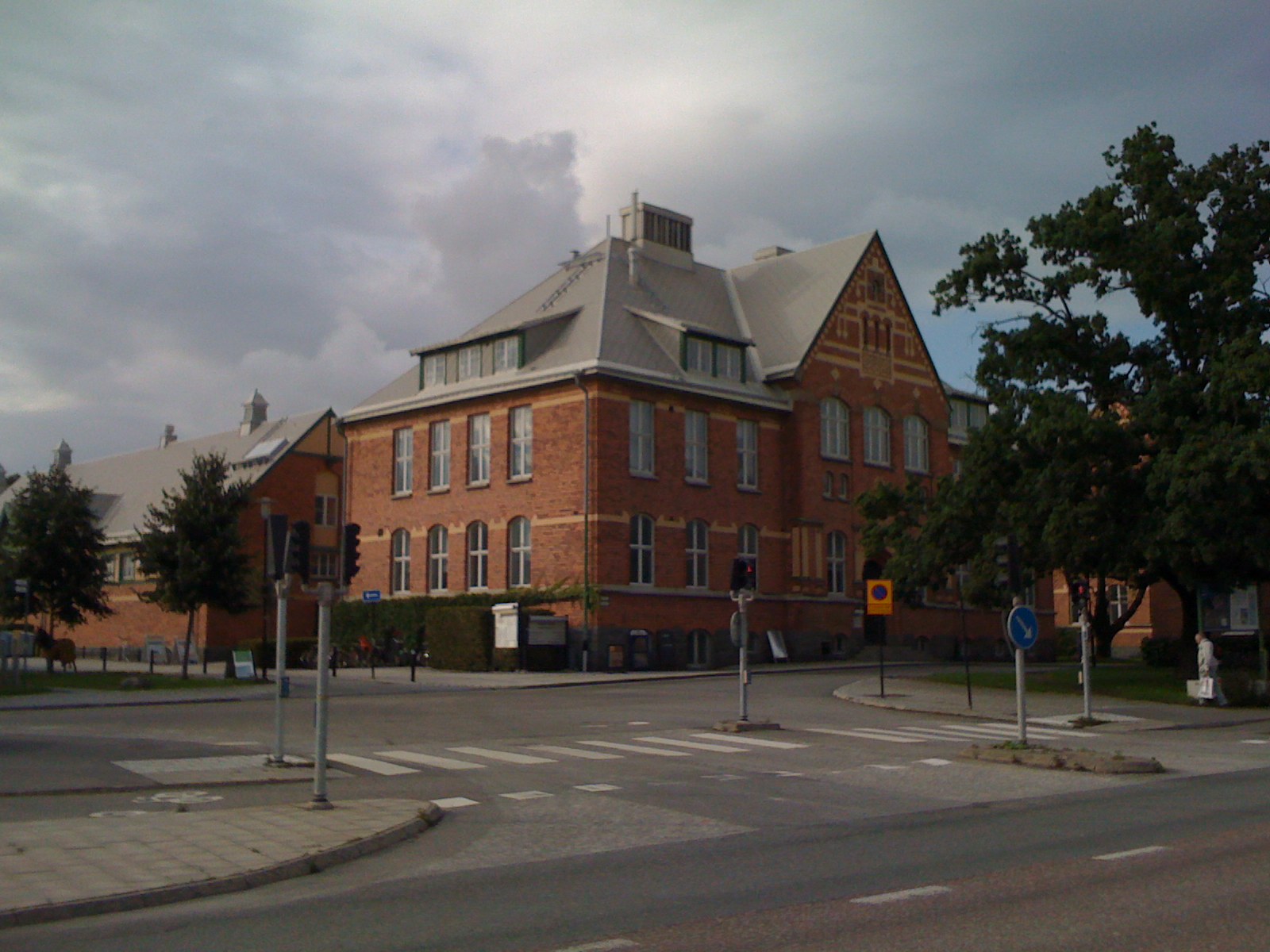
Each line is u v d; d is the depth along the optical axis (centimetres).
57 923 852
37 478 4594
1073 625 6819
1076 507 3266
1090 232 3394
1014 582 2164
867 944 743
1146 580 3575
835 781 1631
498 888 955
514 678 3972
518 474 4659
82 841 1121
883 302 5475
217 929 826
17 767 1708
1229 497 2970
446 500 4900
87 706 2944
